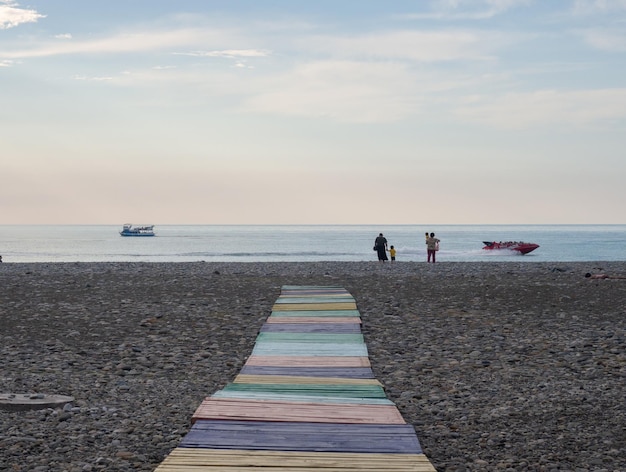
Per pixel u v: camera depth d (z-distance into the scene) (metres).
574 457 8.71
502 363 14.19
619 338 16.31
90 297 22.50
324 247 129.88
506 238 183.88
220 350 15.62
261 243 156.38
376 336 16.77
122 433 9.52
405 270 31.50
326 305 20.36
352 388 11.27
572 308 20.34
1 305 20.92
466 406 11.12
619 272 29.89
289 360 13.68
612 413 10.65
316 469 7.39
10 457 8.45
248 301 21.67
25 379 12.85
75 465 8.20
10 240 187.12
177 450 8.01
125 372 13.62
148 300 21.89
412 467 7.48
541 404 11.20
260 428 8.87
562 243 145.62
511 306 20.67
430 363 14.16
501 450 8.98
